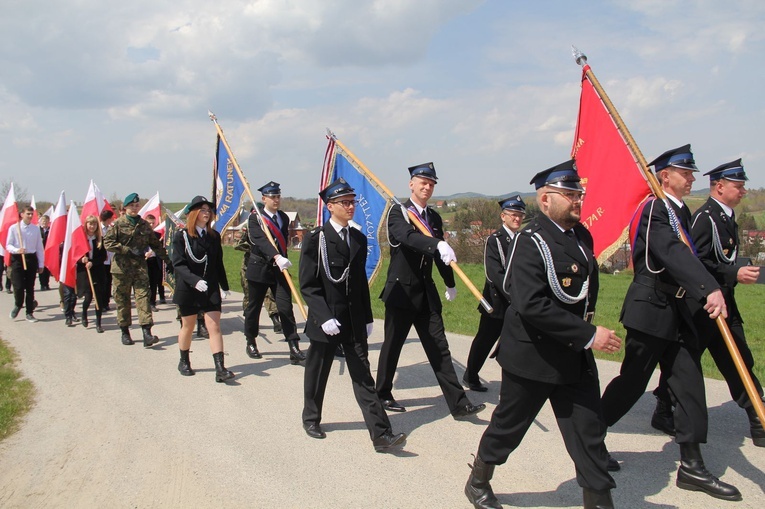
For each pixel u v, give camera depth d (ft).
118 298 28.48
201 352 26.84
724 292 15.14
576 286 11.04
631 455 15.02
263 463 14.80
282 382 21.83
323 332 15.75
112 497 13.23
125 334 28.78
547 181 11.18
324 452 15.43
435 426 17.26
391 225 17.74
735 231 15.67
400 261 17.87
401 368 23.81
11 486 13.87
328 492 13.26
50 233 34.88
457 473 14.11
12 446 16.16
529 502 12.70
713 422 17.02
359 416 18.13
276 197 26.18
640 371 13.92
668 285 13.41
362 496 13.05
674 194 14.69
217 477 14.08
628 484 13.42
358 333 15.99
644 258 13.85
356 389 15.69
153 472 14.42
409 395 20.34
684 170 14.37
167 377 22.66
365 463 14.73
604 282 70.95
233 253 120.37
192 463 14.88
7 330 32.73
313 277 15.90
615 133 17.08
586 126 18.07
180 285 22.09
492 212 94.27
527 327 11.18
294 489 13.43
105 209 37.55
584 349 10.78
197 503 12.89
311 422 16.51
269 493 13.26
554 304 10.66
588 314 11.45
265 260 24.98
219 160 30.42
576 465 10.89
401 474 14.10
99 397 20.24
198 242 21.88
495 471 14.17
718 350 15.56
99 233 32.58
